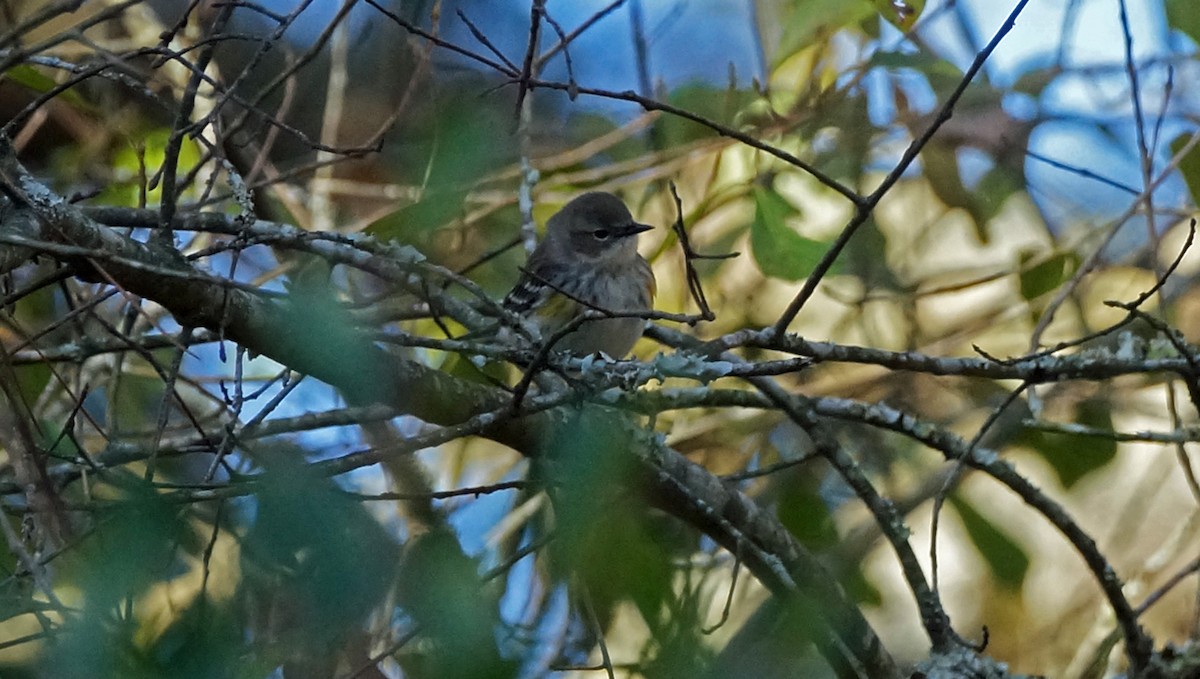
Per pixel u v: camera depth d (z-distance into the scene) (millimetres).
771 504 14211
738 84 15477
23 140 12867
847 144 14781
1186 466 10781
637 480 9391
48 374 12172
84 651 5477
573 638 9602
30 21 7285
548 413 9961
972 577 17422
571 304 14211
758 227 12414
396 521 9797
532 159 14172
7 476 10141
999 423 14648
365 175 14984
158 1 15219
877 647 10812
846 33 15836
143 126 13508
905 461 16109
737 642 10320
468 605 6238
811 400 10477
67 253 7258
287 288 8727
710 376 9234
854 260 15141
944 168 14914
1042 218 15578
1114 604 10336
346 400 10039
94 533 6512
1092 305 16203
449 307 10086
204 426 12172
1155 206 14852
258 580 6711
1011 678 9797
